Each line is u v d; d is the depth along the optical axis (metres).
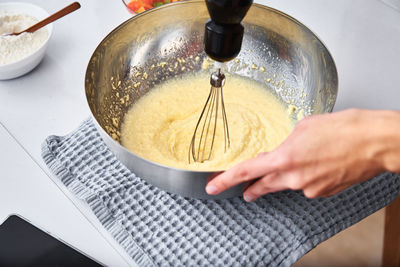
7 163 0.80
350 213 0.75
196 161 0.83
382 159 0.57
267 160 0.60
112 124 0.83
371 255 1.38
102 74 0.80
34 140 0.84
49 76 0.95
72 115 0.89
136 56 0.87
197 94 0.92
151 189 0.76
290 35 0.84
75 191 0.76
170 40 0.89
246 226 0.72
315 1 1.12
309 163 0.58
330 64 0.77
